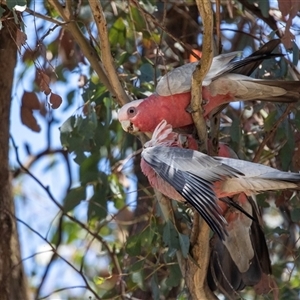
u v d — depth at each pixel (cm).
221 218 649
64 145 883
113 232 1116
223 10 1045
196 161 675
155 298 865
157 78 895
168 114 750
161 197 799
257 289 828
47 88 750
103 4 986
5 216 956
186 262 801
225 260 820
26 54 945
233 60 765
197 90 715
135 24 952
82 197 915
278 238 1017
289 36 764
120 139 983
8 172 969
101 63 862
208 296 791
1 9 747
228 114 974
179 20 1064
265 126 866
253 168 671
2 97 953
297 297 966
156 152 695
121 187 994
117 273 952
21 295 950
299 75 903
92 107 882
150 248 876
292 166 861
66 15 842
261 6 873
